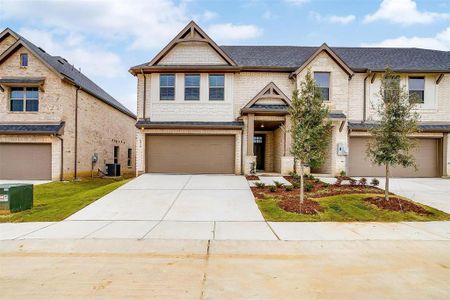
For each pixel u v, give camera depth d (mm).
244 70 16547
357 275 4652
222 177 15070
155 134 16234
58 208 9680
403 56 18656
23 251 5785
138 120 16469
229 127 15703
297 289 4141
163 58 16453
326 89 16406
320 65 16234
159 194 11352
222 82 16438
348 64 17359
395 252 5766
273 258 5426
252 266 5020
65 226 7613
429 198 11141
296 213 8883
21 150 17047
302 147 9469
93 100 21625
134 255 5559
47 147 17109
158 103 16297
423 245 6211
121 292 4012
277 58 17953
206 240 6496
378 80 16781
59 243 6250
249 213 8961
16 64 17281
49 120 17297
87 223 7910
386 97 9953
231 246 6105
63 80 17500
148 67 15977
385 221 8281
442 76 16641
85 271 4773
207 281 4391
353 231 7277
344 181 14117
